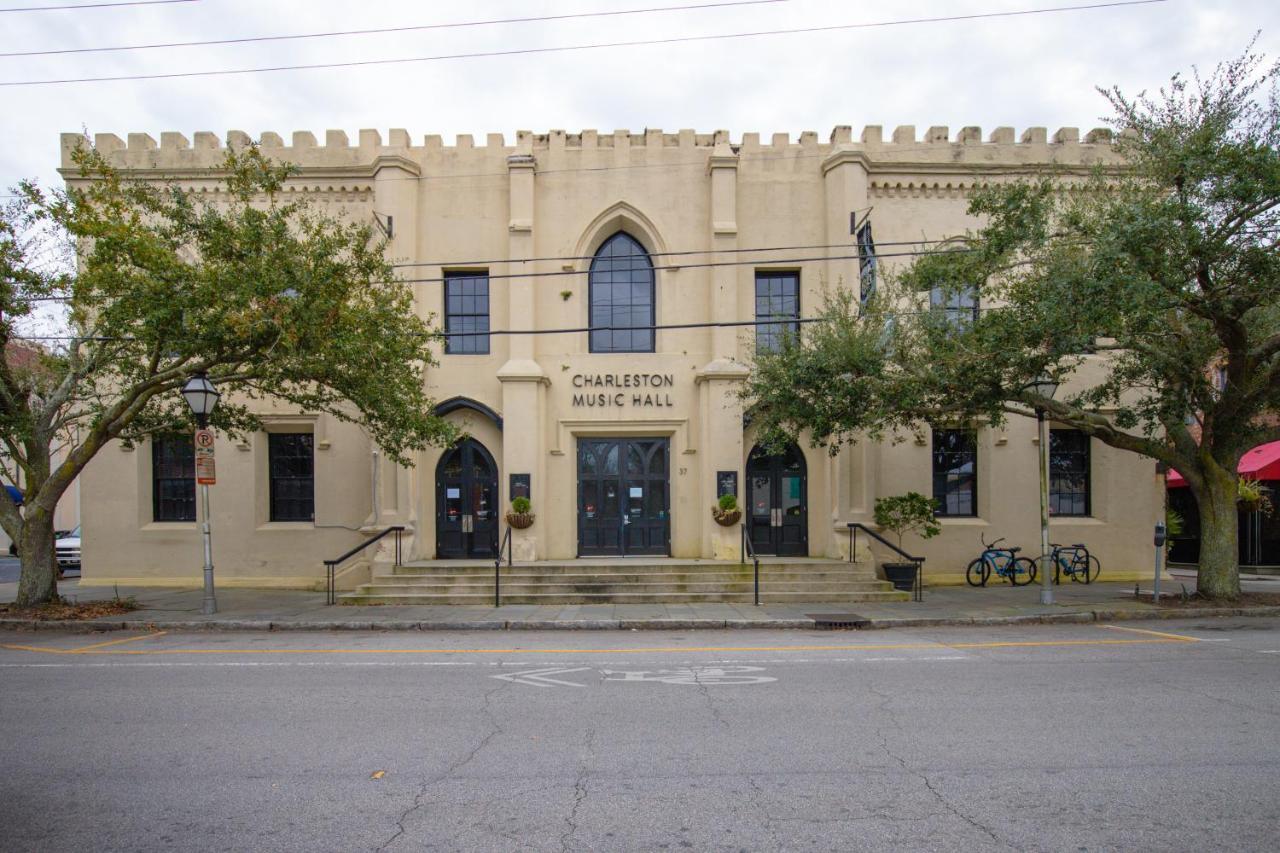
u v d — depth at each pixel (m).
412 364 17.61
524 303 17.48
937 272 13.27
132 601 14.60
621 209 18.09
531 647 10.72
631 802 4.94
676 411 17.62
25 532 13.96
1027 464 18.16
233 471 18.00
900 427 17.81
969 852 4.21
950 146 18.19
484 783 5.29
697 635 11.80
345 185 18.23
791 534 17.95
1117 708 7.07
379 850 4.29
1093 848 4.26
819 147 18.28
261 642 11.36
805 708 7.16
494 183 18.16
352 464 17.91
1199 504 14.51
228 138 18.09
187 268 11.78
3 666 9.45
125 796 5.09
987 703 7.29
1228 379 13.68
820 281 16.50
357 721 6.83
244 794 5.11
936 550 17.89
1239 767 5.51
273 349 11.99
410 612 13.79
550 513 17.53
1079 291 11.55
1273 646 10.31
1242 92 11.98
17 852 4.28
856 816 4.70
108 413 13.79
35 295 13.00
